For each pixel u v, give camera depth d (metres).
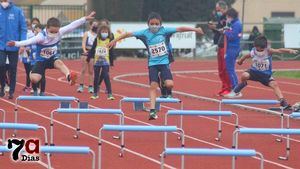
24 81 50.59
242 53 81.06
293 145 26.56
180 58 83.62
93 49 39.66
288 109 33.41
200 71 65.62
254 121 32.16
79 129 27.72
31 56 39.97
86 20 31.45
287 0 132.88
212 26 41.22
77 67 67.50
